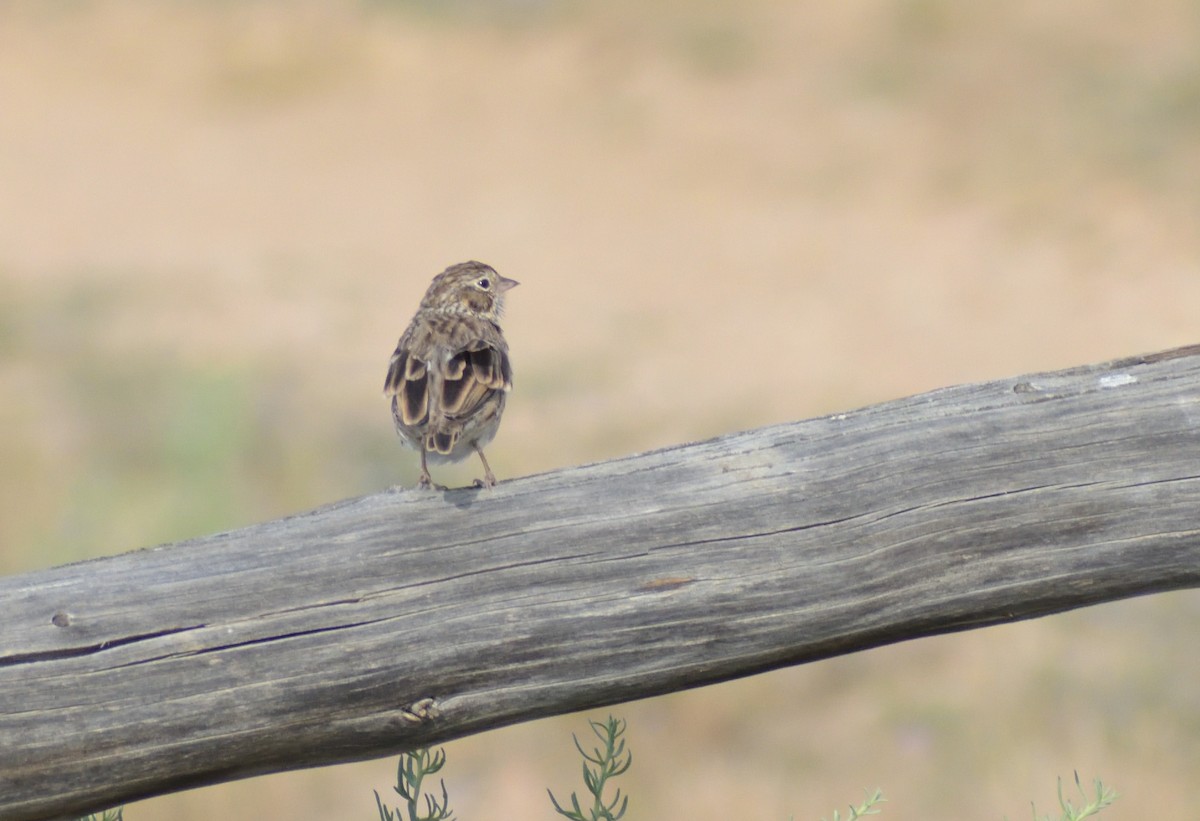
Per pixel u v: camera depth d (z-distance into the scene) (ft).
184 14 125.70
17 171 101.30
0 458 54.80
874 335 71.82
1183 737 36.50
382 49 118.11
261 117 110.52
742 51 110.73
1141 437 14.93
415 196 96.07
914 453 14.94
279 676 14.06
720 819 34.88
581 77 111.45
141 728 13.88
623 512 14.67
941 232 84.07
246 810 35.12
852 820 16.49
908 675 40.63
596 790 15.62
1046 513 14.87
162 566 14.23
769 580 14.65
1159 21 105.60
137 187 99.09
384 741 14.46
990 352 69.62
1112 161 88.63
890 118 98.78
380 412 61.87
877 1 113.60
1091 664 40.19
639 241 86.84
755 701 39.63
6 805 13.83
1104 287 75.72
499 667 14.38
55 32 124.98
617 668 14.57
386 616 14.25
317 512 14.64
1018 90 99.25
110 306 77.46
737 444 15.05
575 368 68.03
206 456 53.42
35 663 13.79
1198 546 14.85
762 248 84.28
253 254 87.15
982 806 34.60
